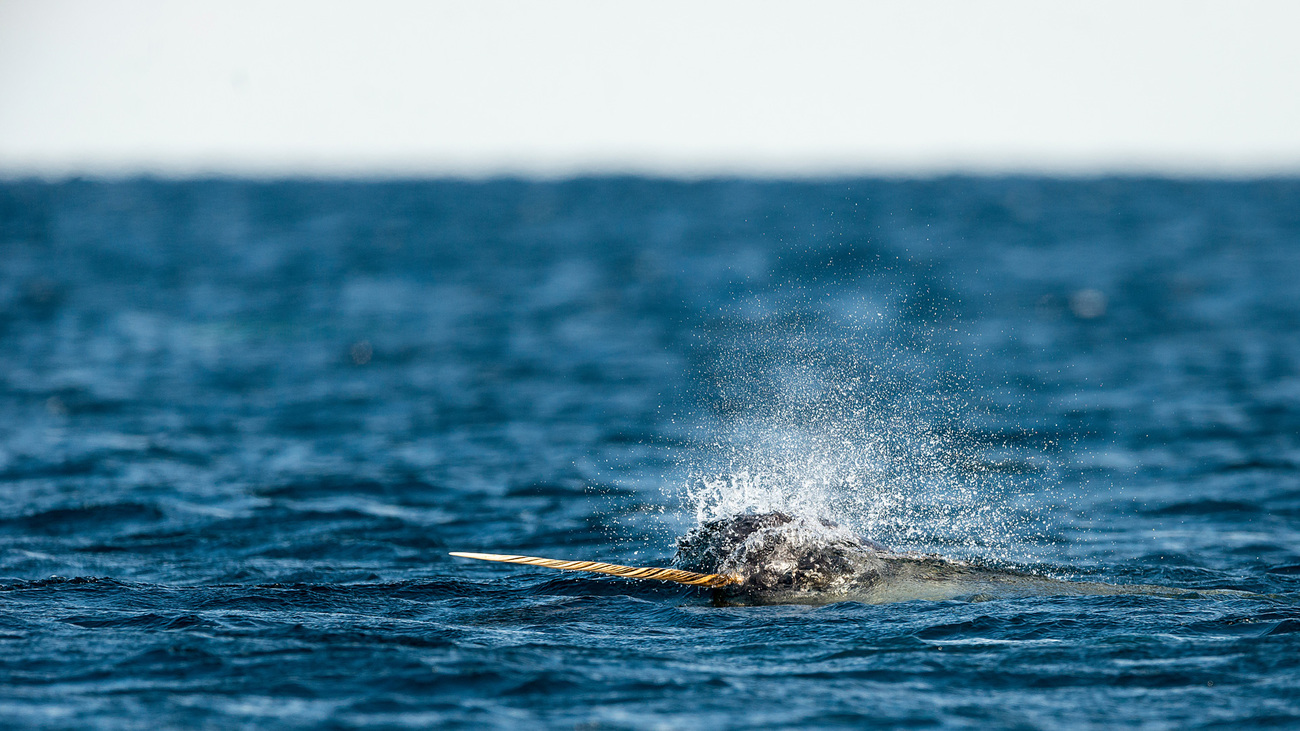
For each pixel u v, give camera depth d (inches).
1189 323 5064.0
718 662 1245.7
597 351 4407.0
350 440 2864.2
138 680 1169.4
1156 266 7795.3
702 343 4608.8
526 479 2436.0
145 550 1860.2
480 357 4271.7
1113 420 3041.3
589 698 1135.6
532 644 1302.9
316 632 1336.1
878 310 5684.1
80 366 3983.8
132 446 2751.0
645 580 1608.0
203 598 1515.7
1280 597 1487.5
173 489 2310.5
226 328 5044.3
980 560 1739.7
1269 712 1087.0
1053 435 2864.2
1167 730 1055.6
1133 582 1631.4
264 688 1151.0
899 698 1138.7
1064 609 1428.4
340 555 1841.8
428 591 1568.7
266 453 2704.2
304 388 3627.0
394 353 4367.6
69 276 7160.4
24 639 1300.4
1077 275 7263.8
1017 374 3811.5
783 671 1216.8
